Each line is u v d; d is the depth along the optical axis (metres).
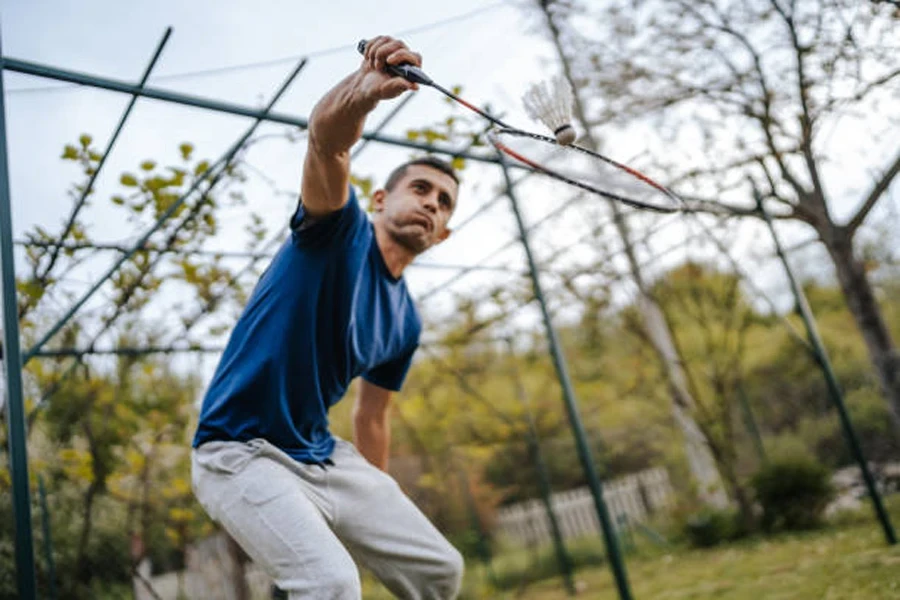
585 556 7.07
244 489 1.50
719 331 8.09
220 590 6.18
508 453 8.49
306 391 1.64
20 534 1.72
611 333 8.68
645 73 5.04
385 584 1.83
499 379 9.48
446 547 1.85
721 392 6.72
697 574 4.75
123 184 3.29
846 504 6.39
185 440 5.48
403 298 2.09
